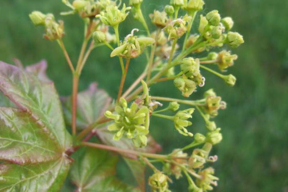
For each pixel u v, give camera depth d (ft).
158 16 0.61
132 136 0.56
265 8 1.42
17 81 0.59
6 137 0.56
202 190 0.62
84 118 0.68
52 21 0.62
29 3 1.39
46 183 0.57
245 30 1.37
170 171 0.63
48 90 0.61
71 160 0.59
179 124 0.58
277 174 1.09
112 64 1.23
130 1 0.61
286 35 1.36
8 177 0.56
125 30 0.83
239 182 1.07
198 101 0.62
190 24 0.59
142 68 1.01
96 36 0.58
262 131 1.15
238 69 1.25
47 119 0.60
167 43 0.69
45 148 0.58
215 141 0.61
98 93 0.70
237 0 1.41
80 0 0.62
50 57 1.25
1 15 1.34
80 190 0.62
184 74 0.58
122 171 1.05
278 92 1.24
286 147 1.13
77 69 0.63
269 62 1.32
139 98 0.56
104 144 0.64
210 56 0.62
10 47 1.25
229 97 1.19
